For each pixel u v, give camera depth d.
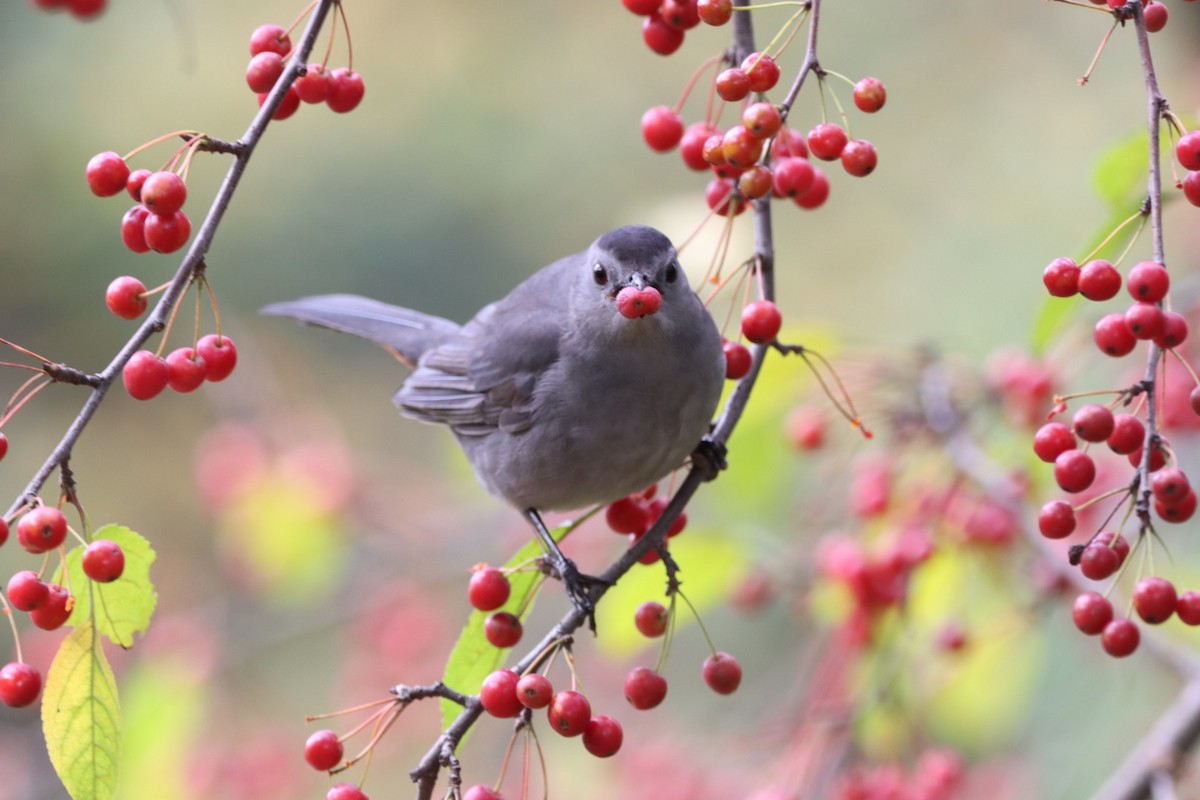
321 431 12.33
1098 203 14.10
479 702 5.56
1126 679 9.92
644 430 7.58
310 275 16.45
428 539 11.74
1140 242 12.20
